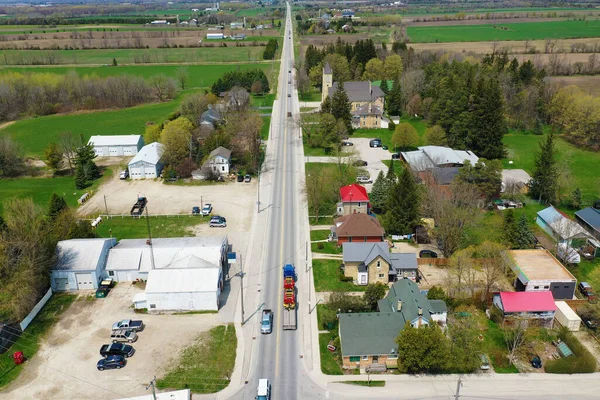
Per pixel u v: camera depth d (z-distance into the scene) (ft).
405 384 204.54
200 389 201.87
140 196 391.86
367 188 388.57
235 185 410.11
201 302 251.60
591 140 490.49
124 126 581.53
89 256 274.36
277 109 627.87
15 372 211.61
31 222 284.00
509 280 273.75
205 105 568.41
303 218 350.43
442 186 345.51
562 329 229.86
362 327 218.79
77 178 412.36
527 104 539.29
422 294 237.45
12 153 445.37
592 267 287.69
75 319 246.47
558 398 197.16
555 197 369.91
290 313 245.04
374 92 579.89
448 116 492.95
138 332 236.02
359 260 274.36
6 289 241.55
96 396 198.49
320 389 201.77
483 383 205.26
